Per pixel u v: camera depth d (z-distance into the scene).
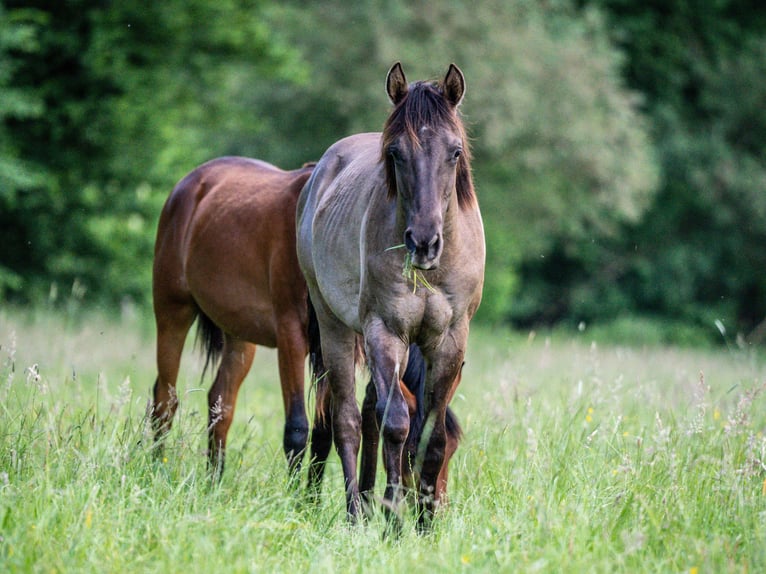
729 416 8.84
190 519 6.78
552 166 37.19
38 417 8.46
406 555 6.62
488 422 9.62
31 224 27.39
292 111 35.62
